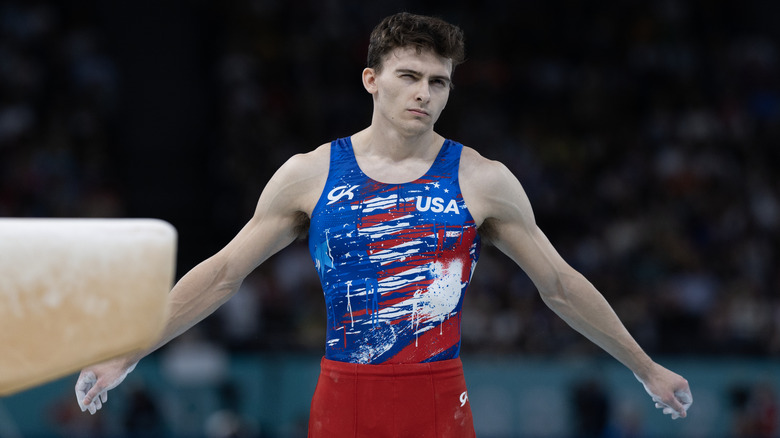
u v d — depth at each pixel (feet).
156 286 13.50
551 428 79.41
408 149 24.49
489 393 80.07
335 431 23.82
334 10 130.31
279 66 125.90
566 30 134.92
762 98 130.31
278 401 77.25
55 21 124.47
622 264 107.55
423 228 23.84
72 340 13.16
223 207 117.19
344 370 23.82
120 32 128.47
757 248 110.22
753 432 79.82
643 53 133.49
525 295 95.86
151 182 120.26
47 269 12.83
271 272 99.50
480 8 135.33
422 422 23.59
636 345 25.95
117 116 122.31
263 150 118.62
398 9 132.67
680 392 25.77
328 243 24.16
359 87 125.70
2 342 12.84
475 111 124.36
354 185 24.34
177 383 77.00
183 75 128.47
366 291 23.75
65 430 73.61
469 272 24.71
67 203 106.73
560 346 85.10
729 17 139.03
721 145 123.34
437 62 23.90
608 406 79.15
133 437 75.15
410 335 23.70
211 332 84.69
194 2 131.95
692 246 110.52
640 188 118.42
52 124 115.03
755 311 99.71
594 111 127.75
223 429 73.92
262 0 131.95
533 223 25.75
